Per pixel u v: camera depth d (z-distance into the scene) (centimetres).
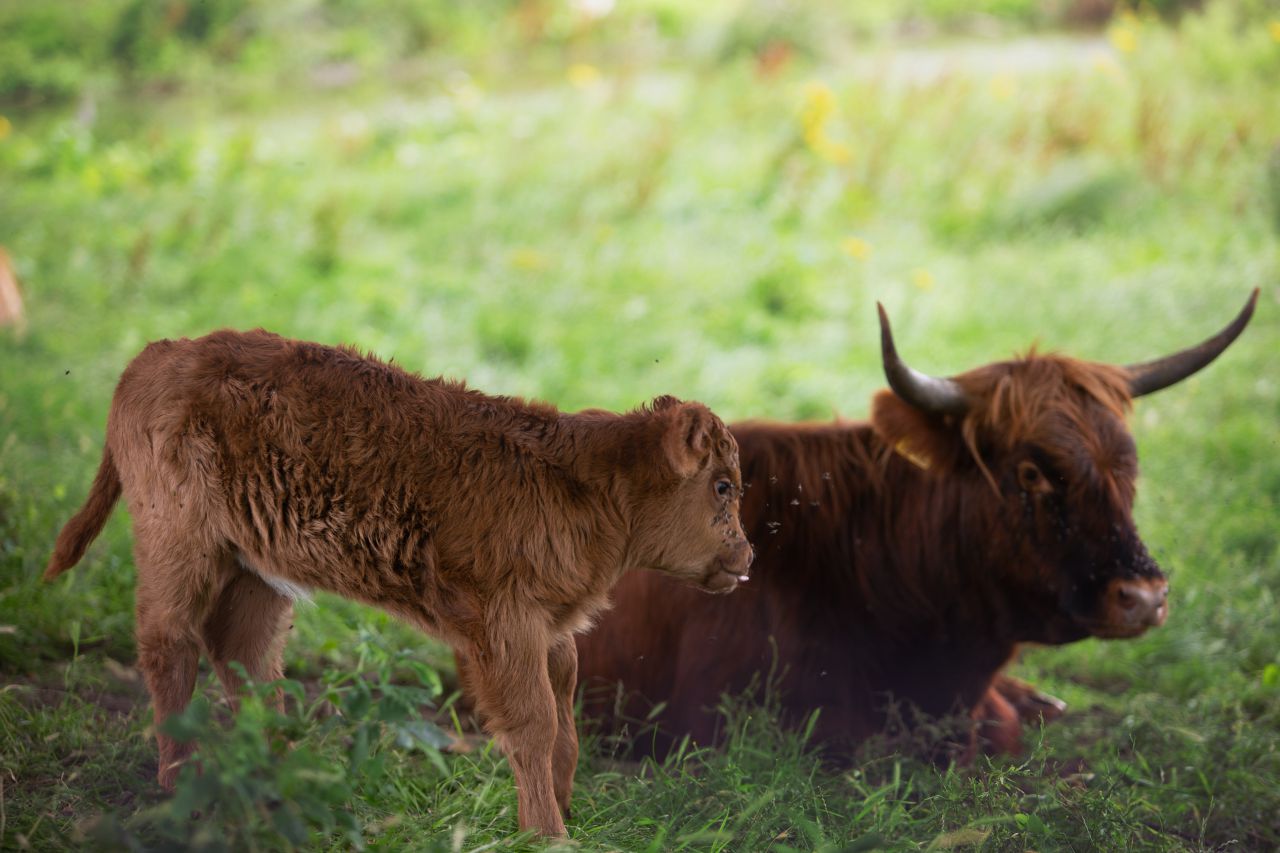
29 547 1010
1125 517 877
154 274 1927
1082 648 1157
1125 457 888
